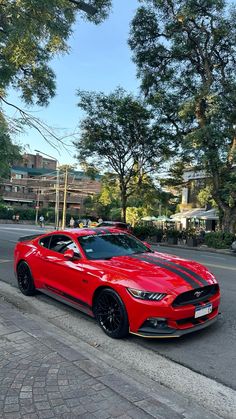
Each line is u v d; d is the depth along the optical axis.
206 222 37.41
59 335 4.72
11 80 10.14
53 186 73.88
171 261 5.61
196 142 20.75
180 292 4.69
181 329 4.72
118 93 25.16
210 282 5.12
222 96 21.00
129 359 4.47
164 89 23.02
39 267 6.83
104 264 5.44
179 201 49.16
